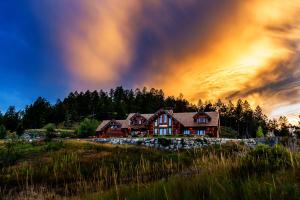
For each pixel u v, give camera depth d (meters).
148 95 140.75
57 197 12.29
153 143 41.78
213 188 5.44
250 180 5.46
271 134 42.66
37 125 109.81
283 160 6.62
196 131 67.31
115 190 7.54
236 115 125.19
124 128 74.50
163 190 6.05
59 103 123.88
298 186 4.75
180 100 149.00
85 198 8.52
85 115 125.25
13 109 110.56
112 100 141.12
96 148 34.81
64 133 72.44
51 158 27.88
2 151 30.08
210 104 146.38
